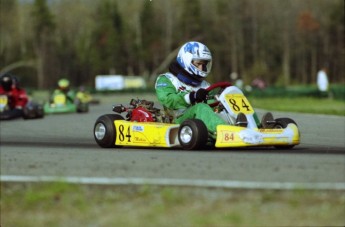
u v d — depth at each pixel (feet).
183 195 59.93
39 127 164.45
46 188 63.98
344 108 232.73
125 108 106.93
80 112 245.24
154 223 54.08
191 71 102.01
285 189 61.21
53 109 238.48
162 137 96.58
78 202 59.57
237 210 55.93
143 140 99.35
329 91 313.53
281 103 289.53
